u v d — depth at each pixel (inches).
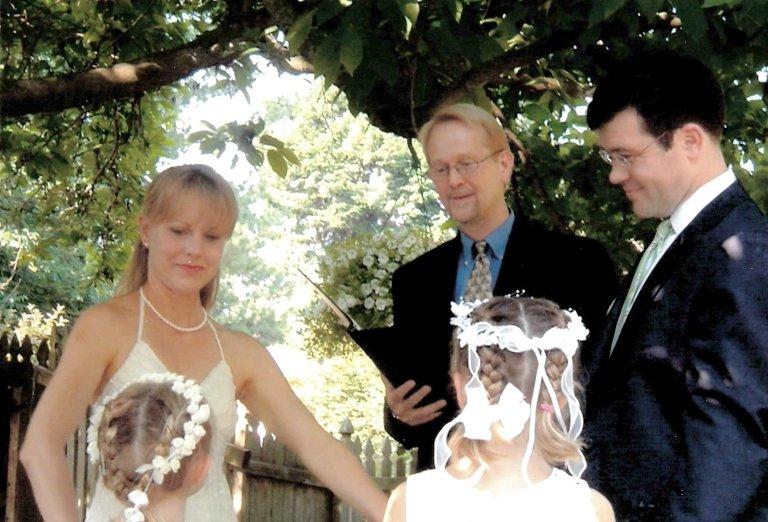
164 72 207.5
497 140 141.7
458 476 94.1
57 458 116.4
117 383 123.0
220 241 127.0
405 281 149.2
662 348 106.1
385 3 150.9
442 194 143.1
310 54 173.9
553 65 202.8
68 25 259.9
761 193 212.5
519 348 93.5
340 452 130.0
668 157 111.8
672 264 108.9
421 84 180.1
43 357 245.6
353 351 196.1
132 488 102.8
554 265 140.3
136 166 299.1
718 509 94.8
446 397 143.1
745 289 101.3
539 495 91.4
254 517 298.2
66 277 594.6
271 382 131.9
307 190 1125.1
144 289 127.6
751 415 96.5
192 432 103.9
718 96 113.1
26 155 264.2
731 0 144.9
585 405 113.4
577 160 233.5
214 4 254.7
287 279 1128.2
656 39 180.2
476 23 177.6
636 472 105.2
